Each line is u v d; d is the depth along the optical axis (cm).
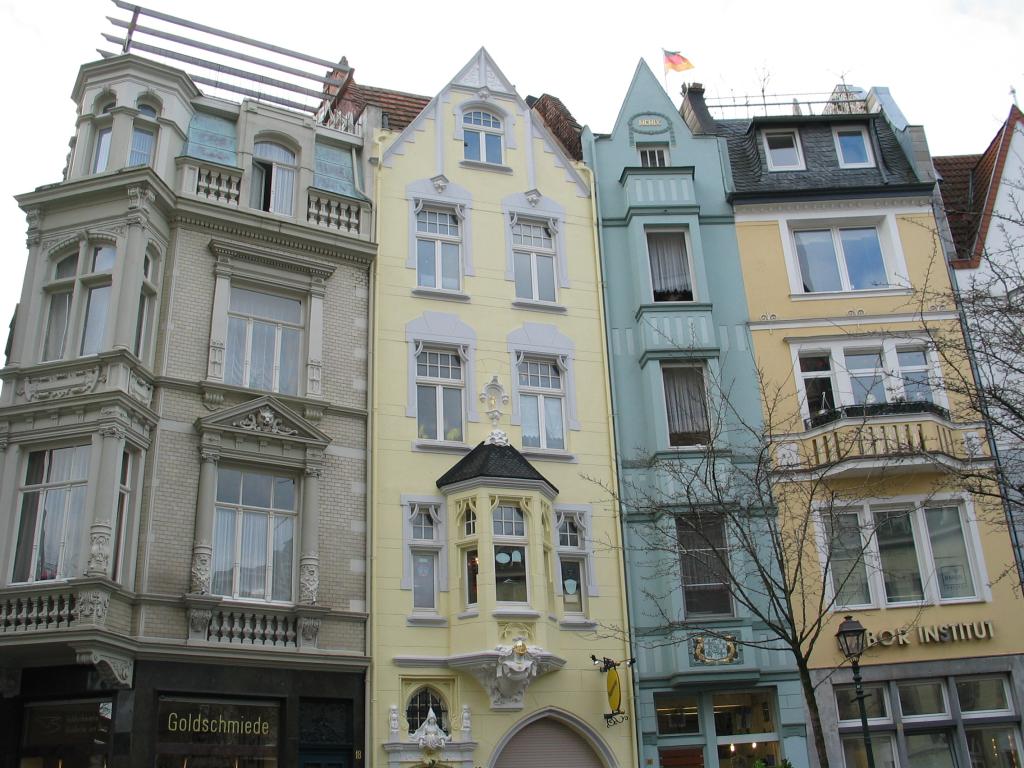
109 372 1806
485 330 2278
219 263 2033
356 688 1902
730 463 2220
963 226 2647
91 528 1692
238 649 1786
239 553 1894
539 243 2439
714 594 2200
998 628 2177
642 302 2391
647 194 2491
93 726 1700
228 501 1916
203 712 1762
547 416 2288
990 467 2134
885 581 2223
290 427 1986
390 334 2189
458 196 2373
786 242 2514
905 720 2120
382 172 2317
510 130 2492
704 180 2584
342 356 2119
